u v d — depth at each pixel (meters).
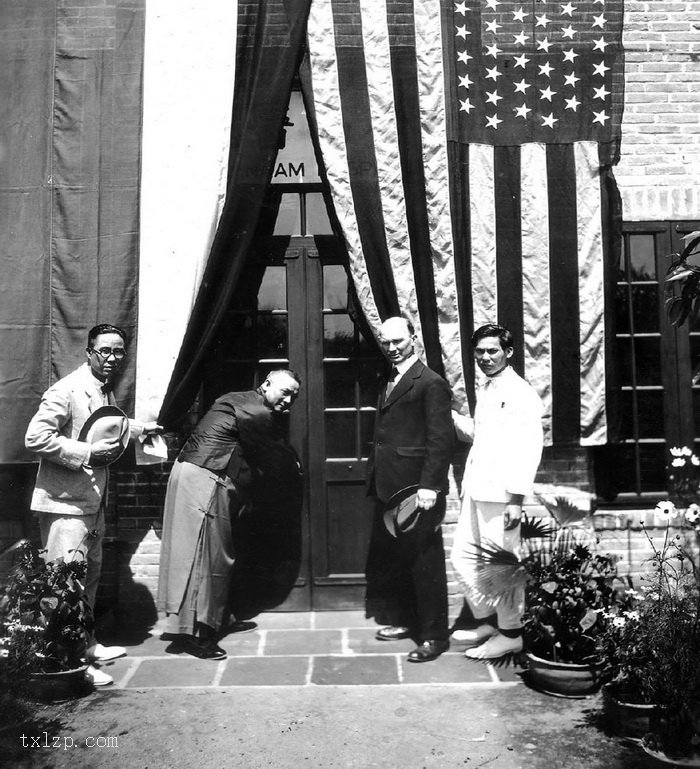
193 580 4.46
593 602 3.88
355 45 4.75
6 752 3.38
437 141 4.76
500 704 3.86
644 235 5.21
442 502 4.44
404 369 4.55
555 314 4.87
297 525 5.23
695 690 3.35
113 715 3.75
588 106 4.91
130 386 4.80
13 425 4.77
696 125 5.18
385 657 4.49
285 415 5.21
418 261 4.77
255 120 4.73
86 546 4.31
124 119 4.82
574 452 5.15
